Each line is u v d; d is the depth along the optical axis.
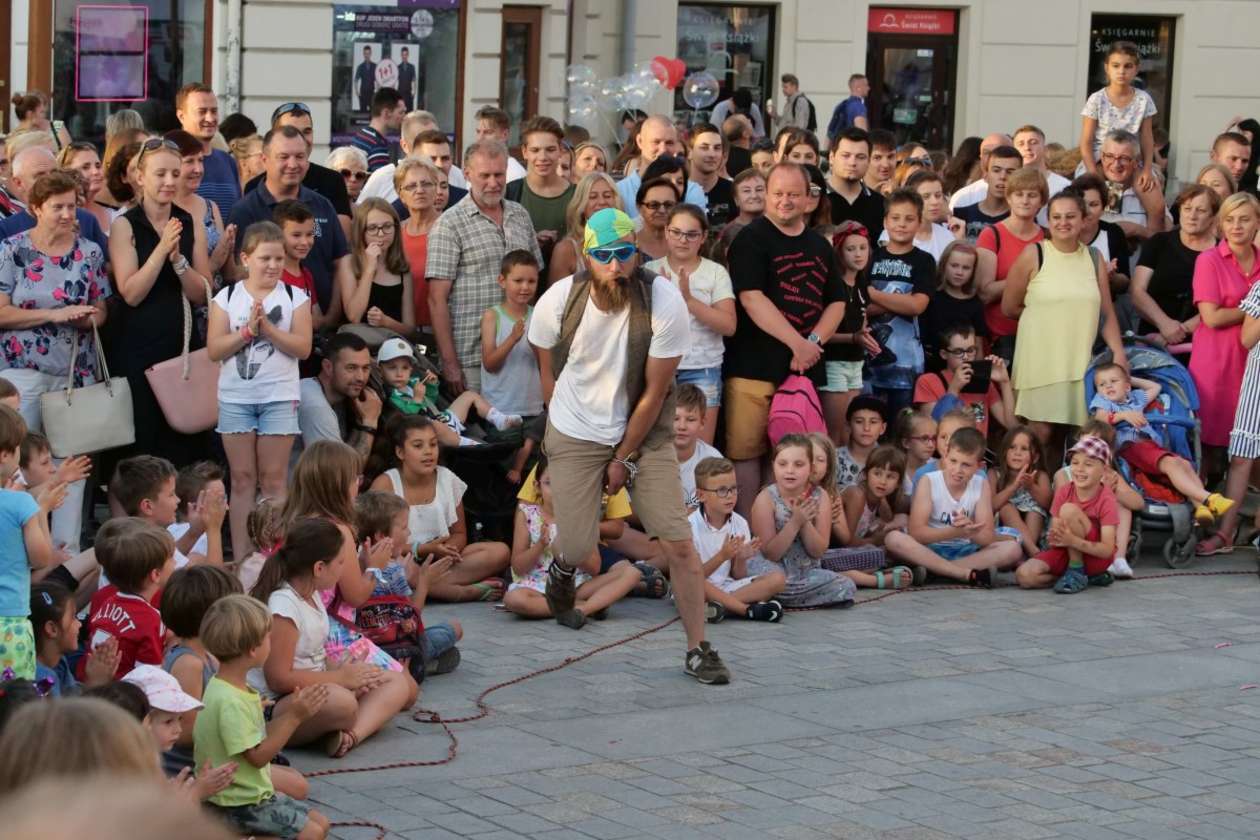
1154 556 10.41
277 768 5.55
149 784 1.37
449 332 9.48
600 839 5.41
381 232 9.44
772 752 6.40
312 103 17.75
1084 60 24.06
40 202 8.24
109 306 8.59
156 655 5.84
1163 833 5.66
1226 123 24.48
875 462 9.52
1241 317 10.41
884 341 10.17
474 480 8.85
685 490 8.97
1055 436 10.59
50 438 8.29
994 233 10.76
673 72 19.75
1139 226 12.00
